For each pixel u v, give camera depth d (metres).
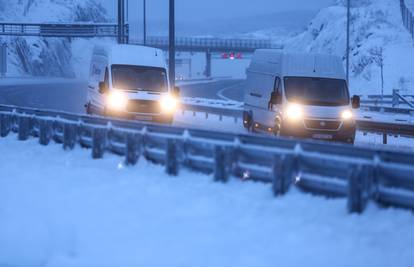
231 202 18.78
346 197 18.23
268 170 20.33
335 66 40.09
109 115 42.38
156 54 45.28
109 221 17.84
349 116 38.09
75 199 20.47
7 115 38.38
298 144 19.45
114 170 24.86
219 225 16.80
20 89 107.81
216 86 149.88
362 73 122.19
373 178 17.22
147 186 21.53
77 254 16.16
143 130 25.80
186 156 23.31
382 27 137.25
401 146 40.50
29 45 181.12
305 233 15.70
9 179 24.36
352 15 146.50
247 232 16.09
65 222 18.17
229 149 21.23
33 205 20.31
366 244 14.73
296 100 38.22
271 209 17.84
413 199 16.48
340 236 15.34
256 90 44.44
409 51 123.25
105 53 45.22
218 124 54.53
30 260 16.39
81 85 129.25
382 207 17.25
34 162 27.95
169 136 24.42
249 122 45.66
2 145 34.22
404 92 107.94
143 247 15.64
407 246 14.44
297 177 19.27
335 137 37.75
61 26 145.12
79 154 29.22
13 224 18.81
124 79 43.12
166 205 19.00
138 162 25.53
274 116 40.09
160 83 43.88
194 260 14.49
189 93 115.62
